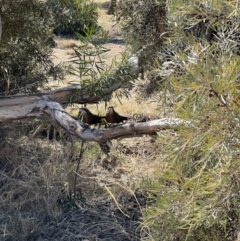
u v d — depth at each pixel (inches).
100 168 203.3
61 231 164.6
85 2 222.7
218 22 100.1
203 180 97.0
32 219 167.0
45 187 179.5
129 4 202.5
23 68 231.5
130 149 222.4
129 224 167.8
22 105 169.5
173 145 100.4
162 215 117.7
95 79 170.4
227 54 96.7
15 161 195.9
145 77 213.2
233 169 90.6
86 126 161.9
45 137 221.9
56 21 231.3
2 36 222.8
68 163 189.0
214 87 87.1
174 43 117.2
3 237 159.5
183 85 91.7
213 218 100.4
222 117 88.4
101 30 167.0
